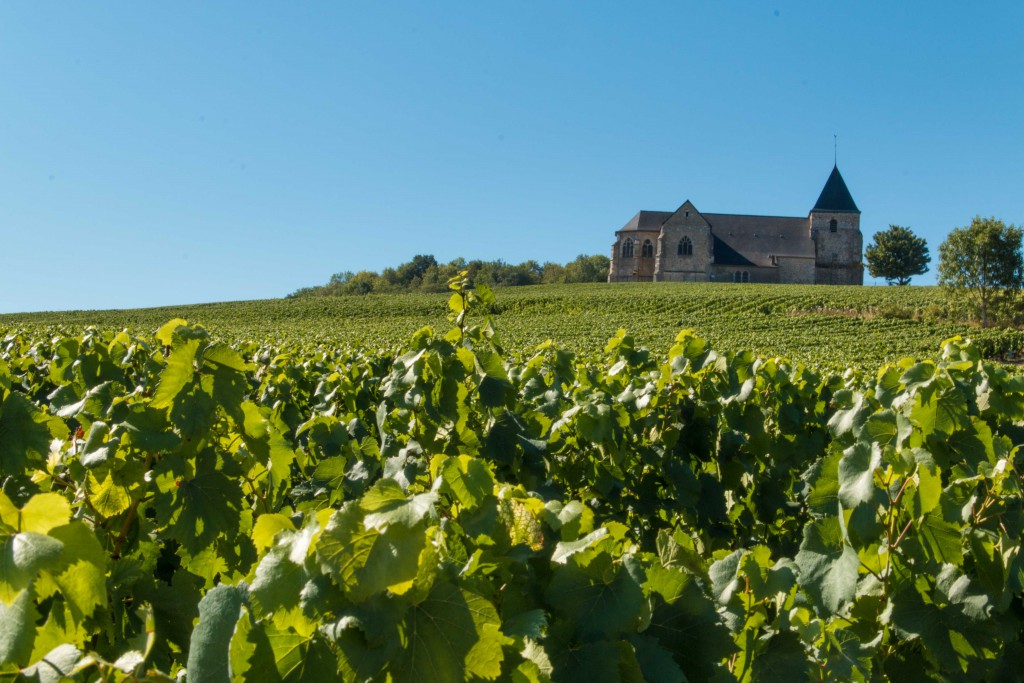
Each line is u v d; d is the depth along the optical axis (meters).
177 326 2.42
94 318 66.44
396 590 1.40
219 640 1.38
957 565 2.59
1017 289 51.78
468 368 3.84
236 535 2.41
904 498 2.36
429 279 136.88
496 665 1.47
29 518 1.50
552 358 5.74
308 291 149.88
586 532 1.98
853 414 3.93
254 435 2.56
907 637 2.48
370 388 6.49
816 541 2.31
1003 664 2.86
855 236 106.12
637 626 1.83
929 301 60.09
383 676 1.42
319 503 3.36
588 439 4.28
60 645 1.67
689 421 5.13
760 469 5.49
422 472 3.33
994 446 3.46
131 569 2.12
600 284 93.69
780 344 39.72
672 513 4.92
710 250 102.06
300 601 1.36
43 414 2.62
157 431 2.36
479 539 1.85
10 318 66.62
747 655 2.06
